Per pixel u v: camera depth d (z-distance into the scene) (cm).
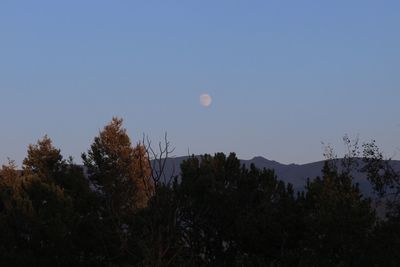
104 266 3347
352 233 2341
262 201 3350
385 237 2112
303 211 3092
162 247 2311
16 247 3375
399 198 2080
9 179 4781
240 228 3105
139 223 2689
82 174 4466
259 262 2927
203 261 3145
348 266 2272
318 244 2452
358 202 2389
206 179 3344
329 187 2544
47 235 3409
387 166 2088
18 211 3434
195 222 3183
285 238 3050
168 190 2342
